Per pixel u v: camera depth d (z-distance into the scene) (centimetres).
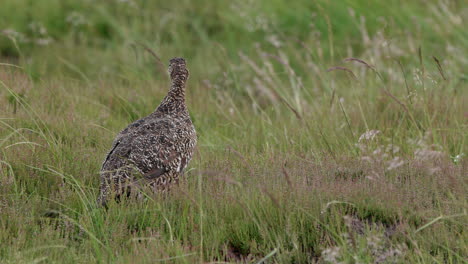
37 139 1766
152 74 3183
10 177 1509
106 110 2303
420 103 2188
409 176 1600
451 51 2902
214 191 1509
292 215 1373
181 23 3844
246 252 1354
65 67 3173
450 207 1420
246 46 3647
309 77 3094
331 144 1997
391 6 3781
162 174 1514
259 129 2309
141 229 1359
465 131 1997
